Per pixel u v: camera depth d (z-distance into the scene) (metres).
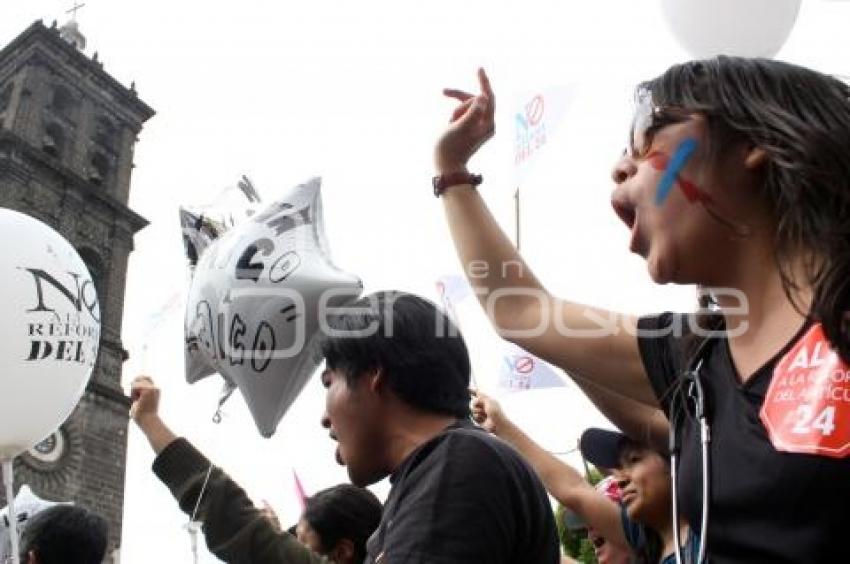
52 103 28.73
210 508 2.14
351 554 2.92
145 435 2.35
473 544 1.31
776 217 1.07
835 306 0.90
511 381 3.39
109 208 28.59
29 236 3.71
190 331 2.58
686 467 1.08
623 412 1.88
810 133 1.00
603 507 2.75
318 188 2.54
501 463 1.46
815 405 0.91
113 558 23.97
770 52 2.79
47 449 23.41
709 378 1.12
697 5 2.72
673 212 1.12
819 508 0.87
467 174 1.79
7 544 4.12
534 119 2.50
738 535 0.95
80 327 3.72
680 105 1.14
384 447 1.67
